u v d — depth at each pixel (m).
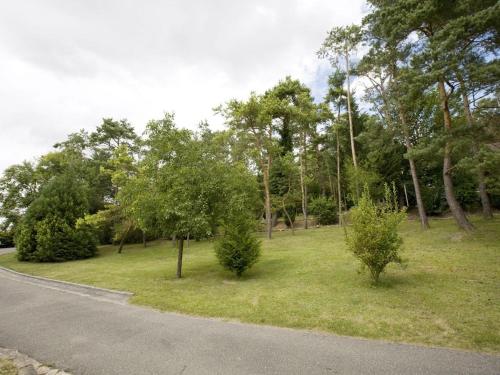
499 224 15.18
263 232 28.50
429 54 11.70
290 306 6.88
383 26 14.32
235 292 8.52
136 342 5.26
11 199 26.19
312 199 33.06
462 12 11.93
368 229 8.01
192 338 5.35
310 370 4.00
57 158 28.47
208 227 10.55
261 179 29.86
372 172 22.39
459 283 7.62
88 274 13.23
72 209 21.53
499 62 10.78
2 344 5.40
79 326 6.26
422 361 4.12
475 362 4.04
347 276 9.27
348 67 23.03
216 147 12.77
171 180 10.91
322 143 33.75
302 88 29.88
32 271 15.39
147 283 10.45
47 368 4.41
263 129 24.19
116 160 22.23
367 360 4.22
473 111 16.28
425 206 26.00
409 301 6.65
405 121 19.86
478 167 10.84
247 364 4.25
